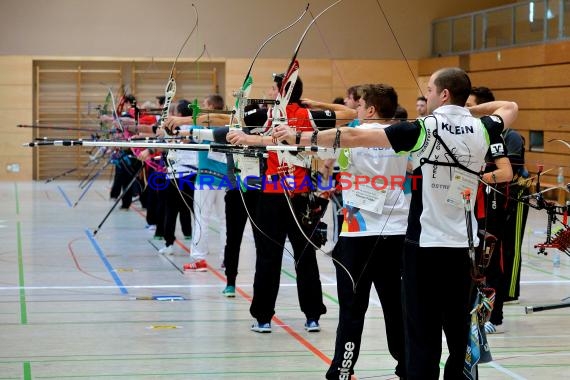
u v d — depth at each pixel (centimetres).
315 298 673
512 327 707
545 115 1780
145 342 636
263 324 670
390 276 505
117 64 2338
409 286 439
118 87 2341
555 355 612
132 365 572
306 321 695
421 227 432
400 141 424
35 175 2362
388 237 498
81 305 772
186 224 1212
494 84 1998
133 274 943
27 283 881
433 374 436
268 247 656
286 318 727
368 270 502
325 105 705
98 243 1192
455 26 2230
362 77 2380
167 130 806
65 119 2342
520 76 1884
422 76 2355
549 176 1720
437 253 431
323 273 962
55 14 2300
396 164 498
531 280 942
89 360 583
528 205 708
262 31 2344
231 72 2338
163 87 2347
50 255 1079
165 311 749
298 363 581
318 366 573
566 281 936
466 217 430
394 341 509
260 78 2350
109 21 2308
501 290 694
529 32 1858
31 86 2316
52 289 850
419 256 434
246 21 2338
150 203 1338
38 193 1983
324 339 651
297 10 2352
